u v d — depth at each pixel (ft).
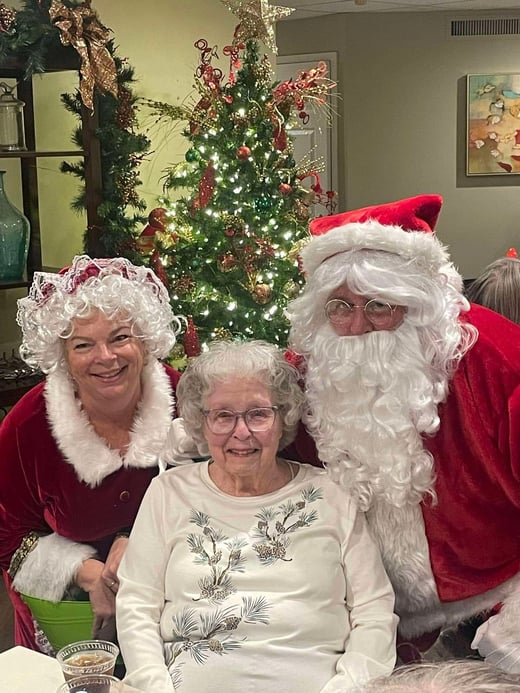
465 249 24.39
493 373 6.08
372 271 6.02
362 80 23.30
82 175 12.35
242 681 5.55
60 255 14.42
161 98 15.17
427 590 6.26
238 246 12.30
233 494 6.15
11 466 7.14
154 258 12.29
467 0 21.44
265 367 6.11
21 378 12.26
